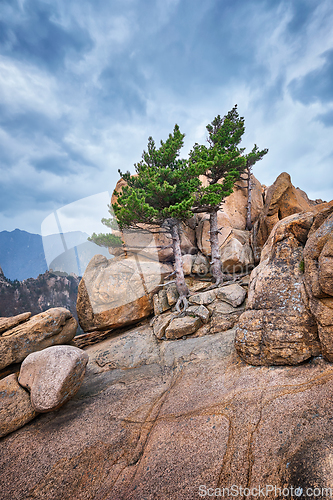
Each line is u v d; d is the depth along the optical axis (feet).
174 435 11.88
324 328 13.14
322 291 13.05
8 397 15.75
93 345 28.27
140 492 9.64
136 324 29.40
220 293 28.76
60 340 21.90
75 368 16.55
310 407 10.57
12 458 12.95
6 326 19.77
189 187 29.78
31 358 17.12
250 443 10.03
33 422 15.65
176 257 31.22
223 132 42.42
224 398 13.34
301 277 15.57
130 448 11.99
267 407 11.55
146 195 28.43
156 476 10.11
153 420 13.33
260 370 14.97
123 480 10.44
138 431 12.88
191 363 18.66
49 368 16.01
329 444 8.50
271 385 13.11
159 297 31.07
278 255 17.34
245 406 12.16
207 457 10.18
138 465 10.96
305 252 15.05
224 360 18.04
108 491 10.16
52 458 12.45
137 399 15.42
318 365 13.33
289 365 14.49
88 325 25.03
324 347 13.17
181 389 15.51
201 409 13.02
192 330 23.94
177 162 34.45
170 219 29.19
